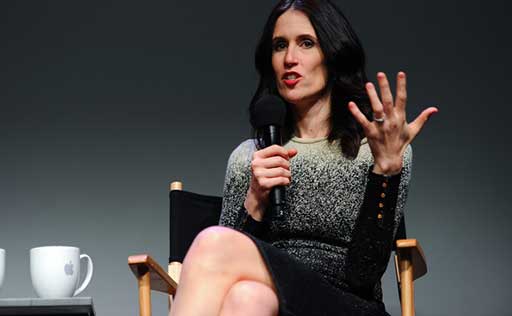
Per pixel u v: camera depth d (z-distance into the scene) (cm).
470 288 981
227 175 689
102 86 1036
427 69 1023
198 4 1050
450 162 1009
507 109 1016
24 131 1024
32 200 1009
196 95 1038
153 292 983
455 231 995
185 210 776
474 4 1034
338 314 563
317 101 675
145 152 1026
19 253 994
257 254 543
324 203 634
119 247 1000
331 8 675
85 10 1047
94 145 1025
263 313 515
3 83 1031
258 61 695
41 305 602
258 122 619
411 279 638
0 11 1042
